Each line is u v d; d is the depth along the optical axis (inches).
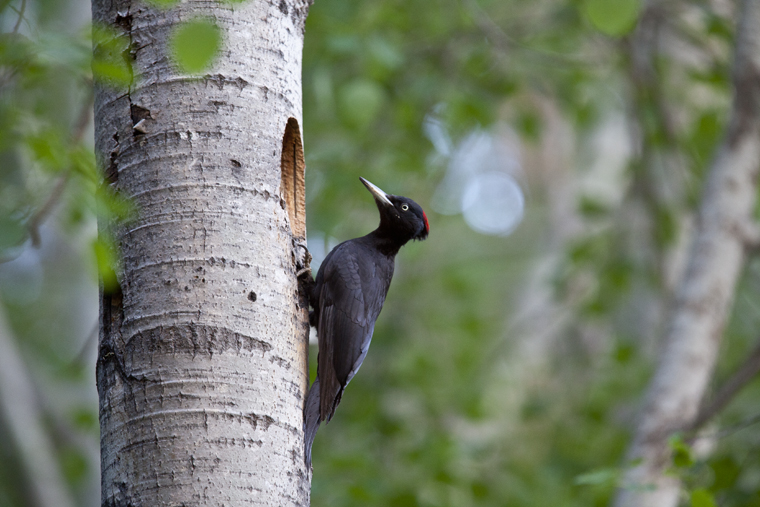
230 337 227.9
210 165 237.6
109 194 231.8
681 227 574.6
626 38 564.7
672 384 411.8
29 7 250.2
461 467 526.9
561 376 637.9
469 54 563.8
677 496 367.9
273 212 244.7
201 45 198.7
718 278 435.2
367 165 559.5
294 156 279.0
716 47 593.3
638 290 628.1
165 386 221.3
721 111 581.9
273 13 255.8
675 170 592.4
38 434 503.8
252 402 226.1
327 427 569.3
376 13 506.3
